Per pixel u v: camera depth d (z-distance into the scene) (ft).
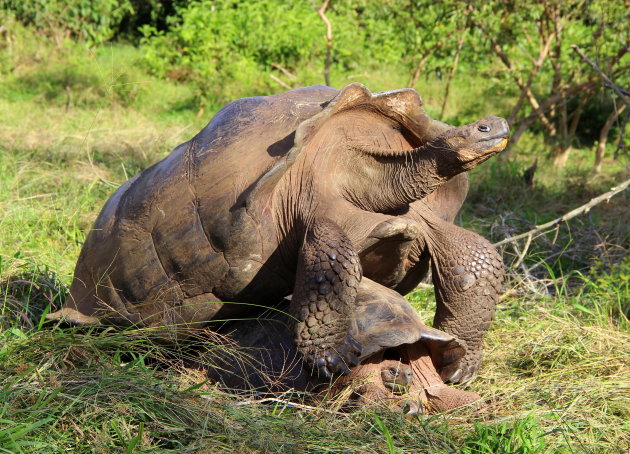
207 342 17.12
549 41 46.62
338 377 15.21
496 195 35.91
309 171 16.58
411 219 16.20
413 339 15.15
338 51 67.15
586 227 30.78
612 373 18.15
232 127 17.34
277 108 17.34
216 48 65.51
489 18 45.73
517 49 55.16
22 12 71.72
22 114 49.75
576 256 27.96
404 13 52.49
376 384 15.16
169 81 64.80
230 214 16.40
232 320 17.84
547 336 19.94
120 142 41.14
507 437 14.47
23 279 21.93
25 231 26.25
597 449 14.80
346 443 13.70
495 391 17.26
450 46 50.88
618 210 33.55
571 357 19.07
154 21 88.79
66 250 25.49
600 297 22.84
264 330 17.02
